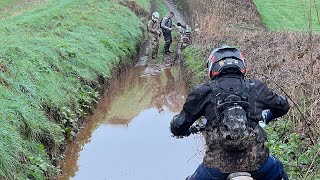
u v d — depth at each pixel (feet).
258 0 104.78
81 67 43.34
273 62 37.17
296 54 37.68
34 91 31.12
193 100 14.34
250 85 14.29
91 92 41.68
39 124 28.73
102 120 40.37
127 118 41.32
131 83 54.54
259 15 84.28
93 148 33.71
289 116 26.07
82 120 37.42
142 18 79.20
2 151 22.85
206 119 14.34
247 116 13.84
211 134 14.03
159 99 48.21
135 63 63.10
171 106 45.68
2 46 35.19
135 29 68.49
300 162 21.75
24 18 54.80
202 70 47.21
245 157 13.93
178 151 33.01
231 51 14.80
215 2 79.00
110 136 36.29
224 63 14.46
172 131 14.93
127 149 33.60
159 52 68.59
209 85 14.30
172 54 67.46
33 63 35.53
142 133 37.19
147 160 31.68
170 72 59.72
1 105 26.27
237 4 81.56
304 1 31.63
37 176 24.67
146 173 29.76
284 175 14.78
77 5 66.95
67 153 32.12
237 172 13.73
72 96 36.76
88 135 36.35
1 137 23.63
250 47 47.80
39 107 30.58
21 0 80.84
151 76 57.88
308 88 26.48
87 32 54.39
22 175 23.61
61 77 38.37
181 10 92.73
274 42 48.73
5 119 25.50
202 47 56.24
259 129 14.28
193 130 15.17
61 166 30.01
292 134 24.08
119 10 70.85
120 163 31.19
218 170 14.03
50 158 28.99
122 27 63.93
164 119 41.14
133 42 64.13
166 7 98.17
